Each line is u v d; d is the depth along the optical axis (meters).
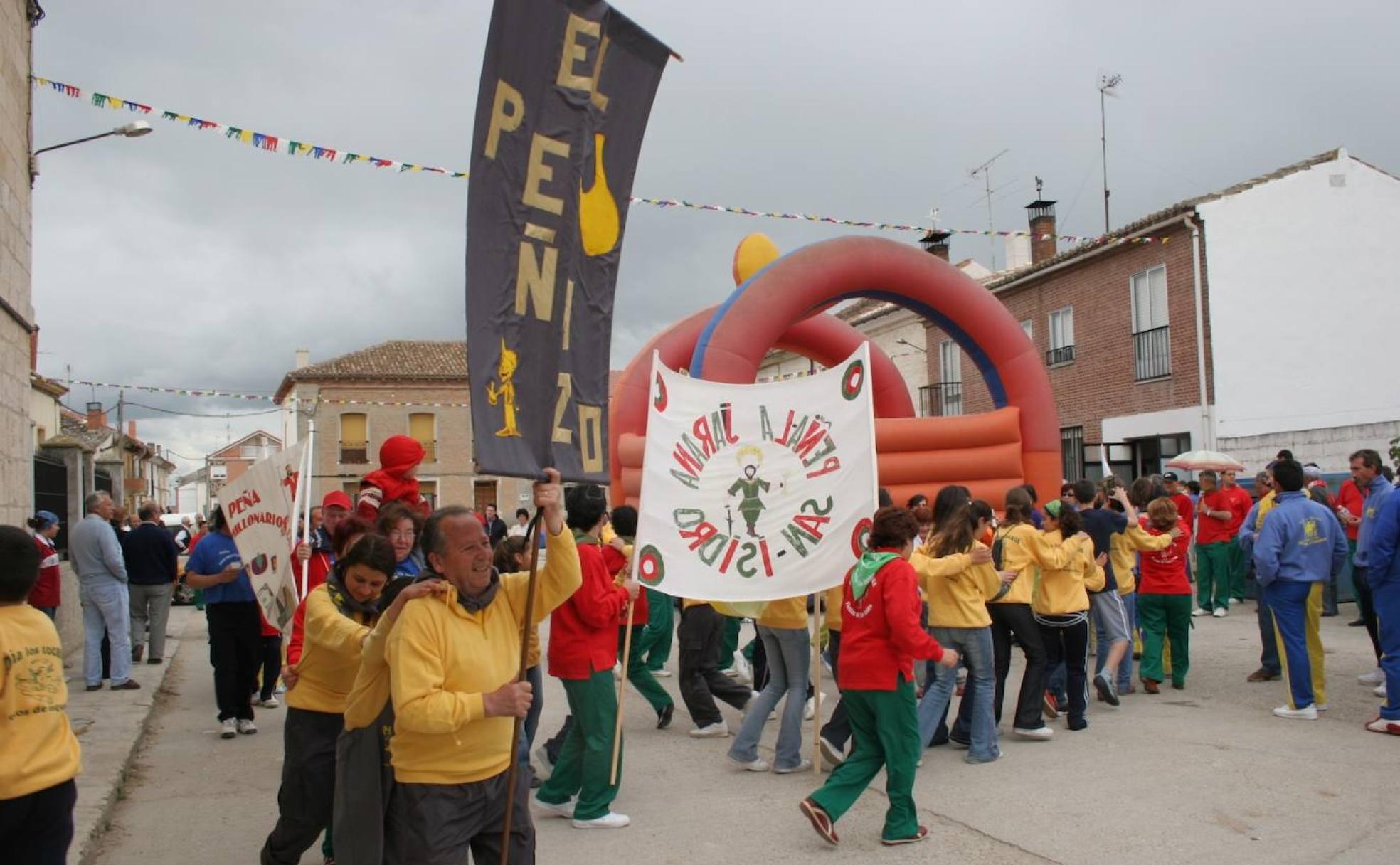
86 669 10.53
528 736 6.66
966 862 5.45
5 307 10.90
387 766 3.91
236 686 8.91
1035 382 14.39
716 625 8.48
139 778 7.54
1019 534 7.86
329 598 4.83
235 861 5.84
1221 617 14.05
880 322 31.56
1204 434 19.75
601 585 6.19
